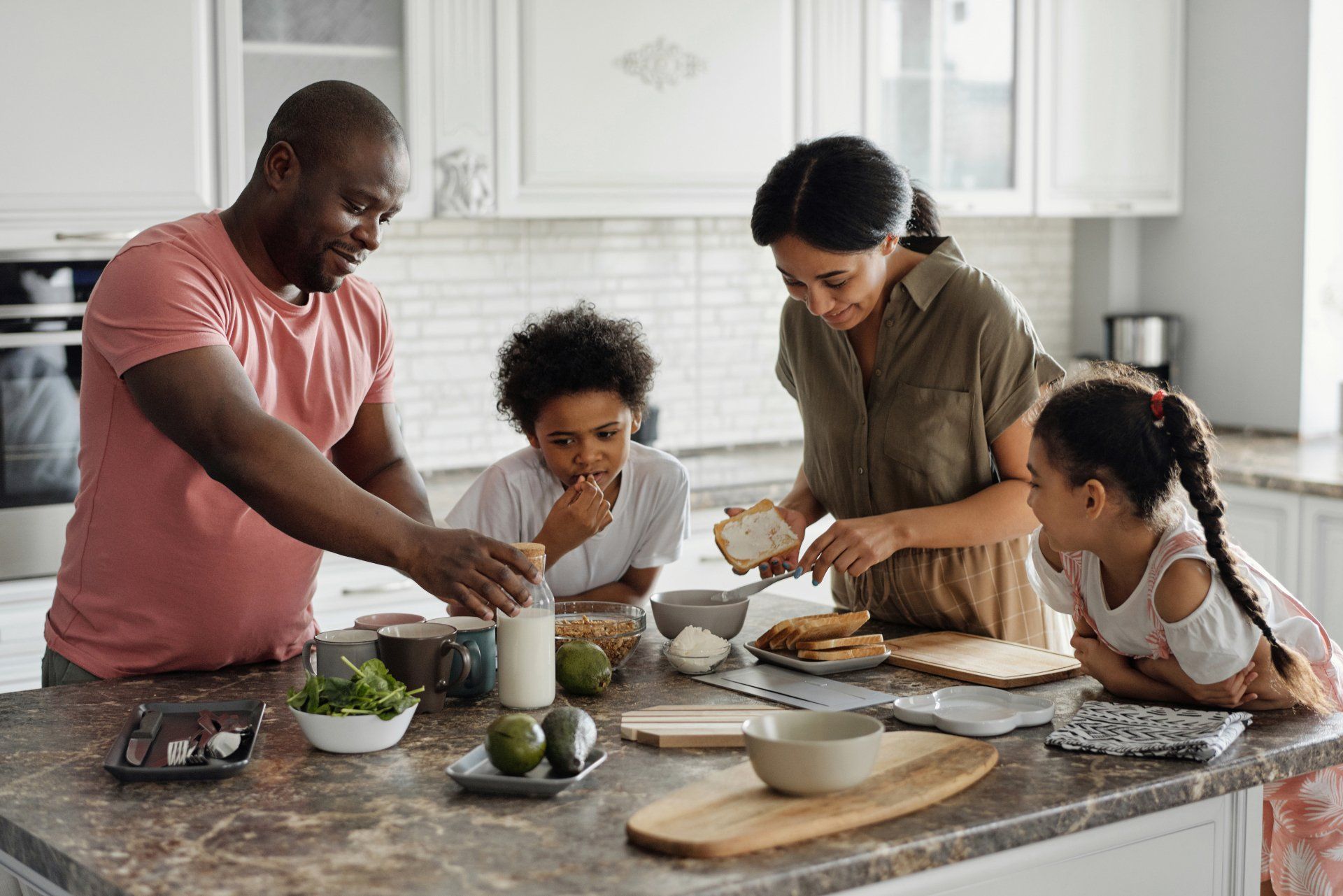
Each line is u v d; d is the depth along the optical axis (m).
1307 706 1.54
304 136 1.61
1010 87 3.79
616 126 3.28
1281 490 3.47
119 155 2.81
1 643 2.83
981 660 1.76
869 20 3.53
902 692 1.65
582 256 3.72
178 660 1.76
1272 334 4.02
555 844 1.15
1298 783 1.71
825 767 1.20
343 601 3.00
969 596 2.04
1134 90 4.00
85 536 1.74
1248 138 4.01
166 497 1.68
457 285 3.57
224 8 2.86
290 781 1.32
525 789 1.26
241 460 1.49
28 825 1.21
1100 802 1.26
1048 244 4.41
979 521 1.94
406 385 3.54
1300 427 3.98
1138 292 4.40
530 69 3.18
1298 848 1.74
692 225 3.86
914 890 1.19
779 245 1.80
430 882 1.07
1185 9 4.12
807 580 3.54
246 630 1.78
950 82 3.68
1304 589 3.45
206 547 1.70
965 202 3.72
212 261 1.66
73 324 2.89
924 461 2.03
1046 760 1.37
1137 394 1.58
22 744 1.45
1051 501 1.60
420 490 1.99
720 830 1.14
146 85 2.82
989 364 1.96
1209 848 1.40
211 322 1.59
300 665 1.81
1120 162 4.01
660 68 3.30
